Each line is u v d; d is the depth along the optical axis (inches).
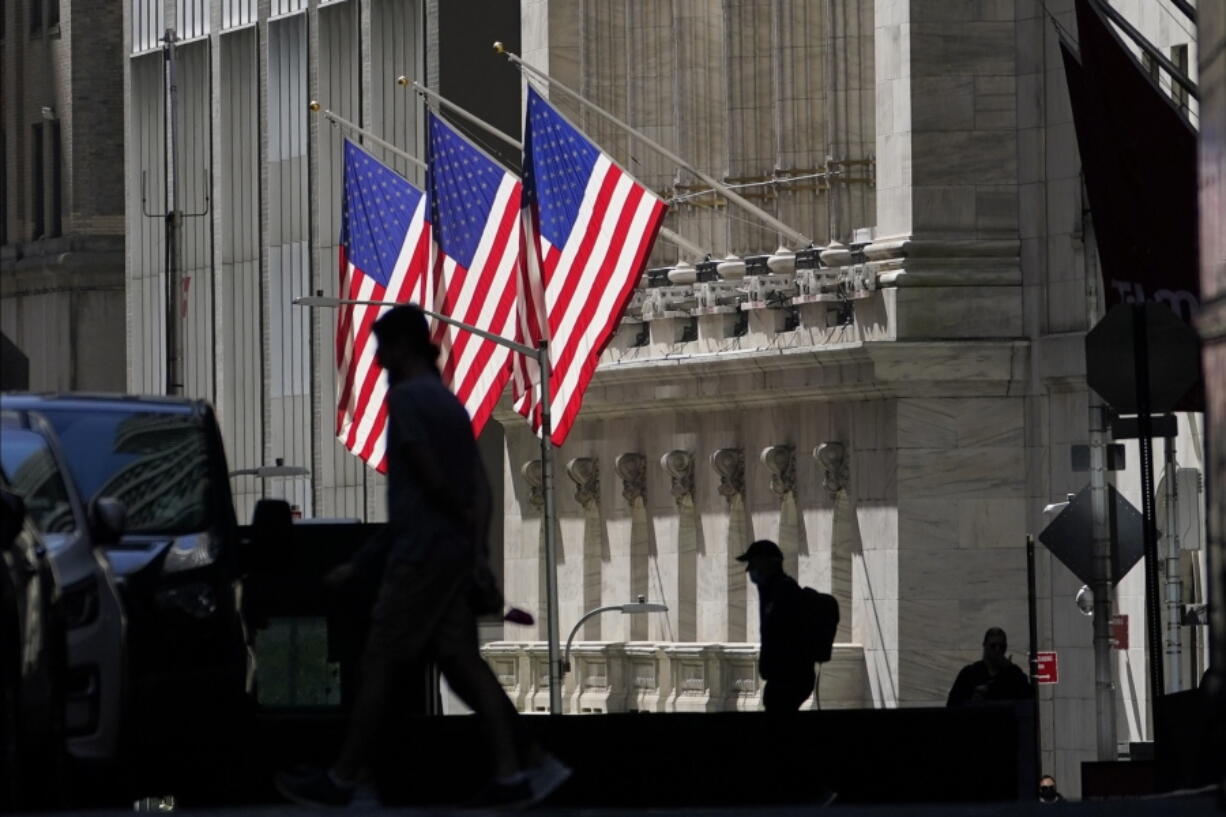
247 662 1115.3
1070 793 2834.6
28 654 908.6
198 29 4589.1
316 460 4284.0
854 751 1158.3
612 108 3523.6
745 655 3225.9
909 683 2974.9
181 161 4640.8
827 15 3134.8
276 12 4367.6
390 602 943.0
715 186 2915.8
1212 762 887.7
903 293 2947.8
